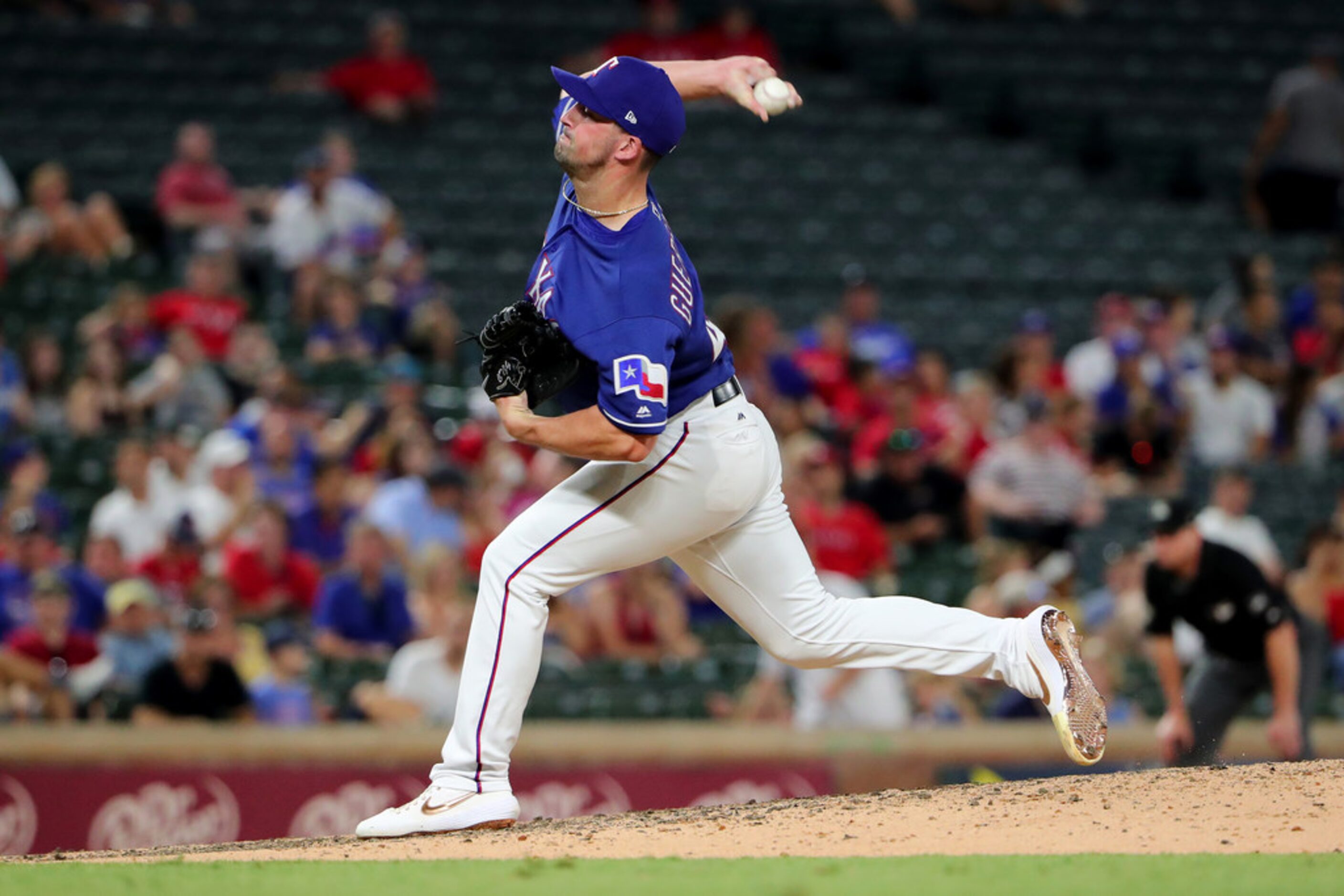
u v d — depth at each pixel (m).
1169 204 55.94
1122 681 31.20
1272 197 54.12
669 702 30.25
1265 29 64.06
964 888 11.20
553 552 14.56
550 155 51.91
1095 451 40.00
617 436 13.61
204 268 38.06
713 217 50.81
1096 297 50.50
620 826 15.06
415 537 31.73
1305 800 14.31
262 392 35.03
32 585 28.73
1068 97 59.50
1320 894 10.86
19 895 11.37
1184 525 22.97
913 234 51.62
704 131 54.66
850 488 36.72
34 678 26.52
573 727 26.16
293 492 32.69
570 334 13.85
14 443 33.44
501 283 46.25
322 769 25.27
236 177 47.31
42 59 51.41
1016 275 50.28
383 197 48.62
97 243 41.66
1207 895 10.86
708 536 14.76
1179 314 43.41
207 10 55.59
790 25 60.38
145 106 50.16
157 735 24.75
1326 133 53.53
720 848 13.75
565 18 57.66
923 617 15.01
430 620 29.50
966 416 38.38
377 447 33.69
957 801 15.12
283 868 12.62
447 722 27.55
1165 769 15.95
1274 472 40.16
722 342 14.74
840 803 15.53
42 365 35.53
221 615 26.92
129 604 27.73
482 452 35.09
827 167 53.91
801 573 14.93
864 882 11.48
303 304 39.91
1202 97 60.88
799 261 49.62
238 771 24.94
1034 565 34.38
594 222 14.02
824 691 29.02
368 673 28.80
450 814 14.77
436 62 55.22
